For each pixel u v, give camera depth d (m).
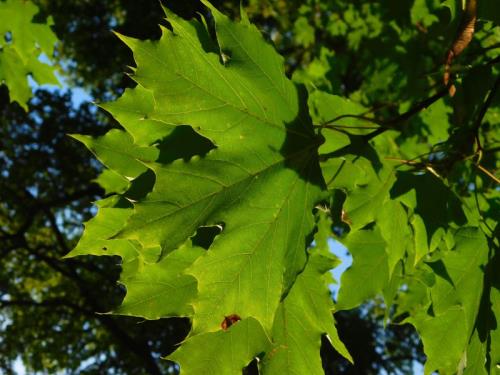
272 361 0.34
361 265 0.42
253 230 0.28
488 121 0.67
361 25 1.12
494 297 0.36
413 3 0.77
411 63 0.71
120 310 0.31
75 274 2.58
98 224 0.33
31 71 0.72
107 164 0.32
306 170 0.30
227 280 0.28
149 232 0.26
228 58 0.28
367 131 0.44
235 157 0.28
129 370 2.85
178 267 0.31
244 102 0.28
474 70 0.42
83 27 2.13
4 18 0.68
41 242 2.83
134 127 0.31
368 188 0.37
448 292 0.37
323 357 3.11
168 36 0.27
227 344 0.32
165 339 2.69
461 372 0.37
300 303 0.34
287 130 0.29
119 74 2.28
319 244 0.57
